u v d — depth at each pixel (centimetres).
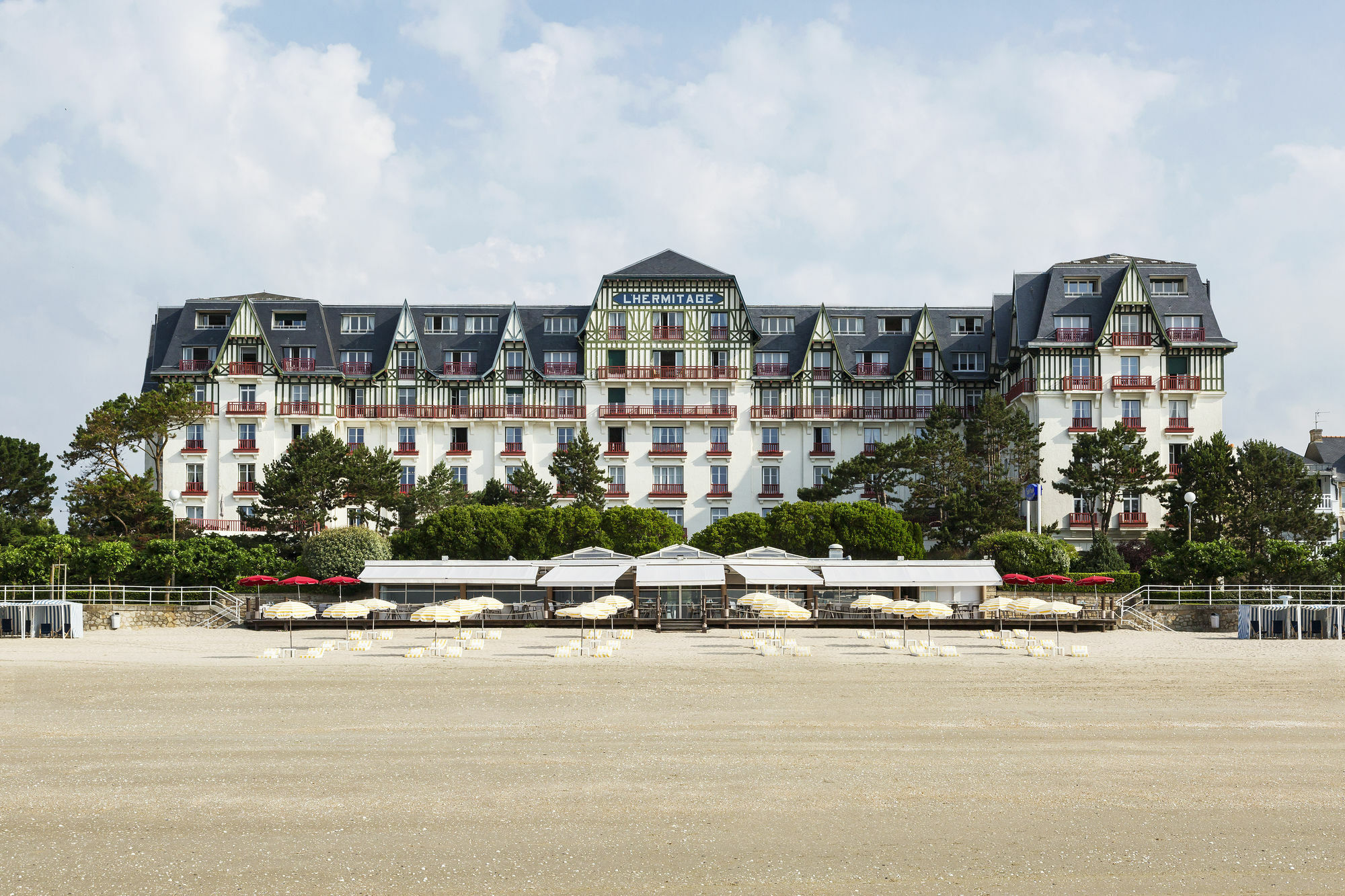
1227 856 1870
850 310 9269
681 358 8931
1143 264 8494
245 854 1861
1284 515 6638
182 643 5128
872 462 7806
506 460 8862
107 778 2331
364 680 3738
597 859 1838
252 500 8575
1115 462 7306
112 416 7450
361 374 8931
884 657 4503
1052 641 5200
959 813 2092
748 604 5825
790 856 1853
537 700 3325
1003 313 9069
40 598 6056
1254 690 3591
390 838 1938
